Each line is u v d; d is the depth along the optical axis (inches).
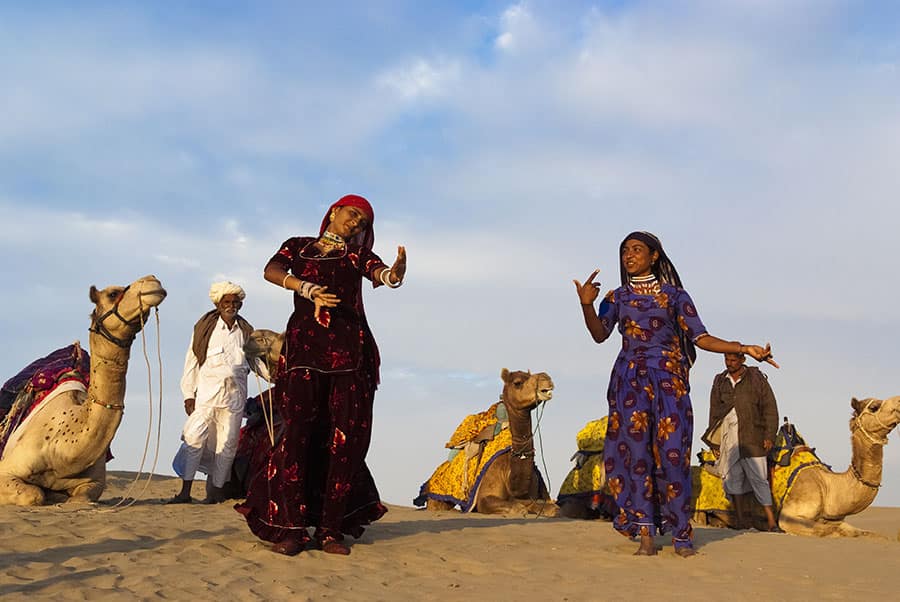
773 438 433.7
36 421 374.6
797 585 227.8
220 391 406.9
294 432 246.8
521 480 435.2
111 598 184.4
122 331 363.9
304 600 189.6
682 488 262.8
